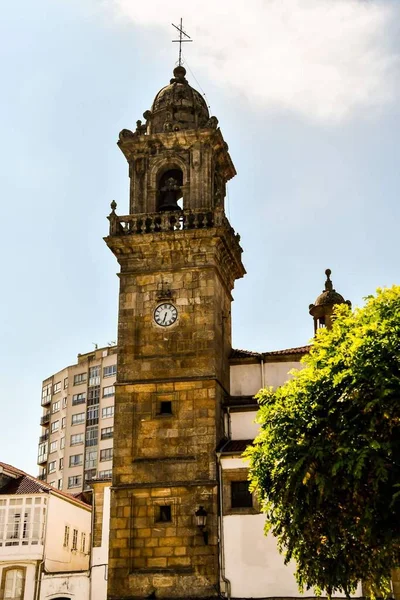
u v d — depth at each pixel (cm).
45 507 5222
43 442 10844
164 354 3912
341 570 2711
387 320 2761
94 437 10012
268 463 2880
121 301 4041
